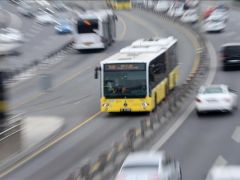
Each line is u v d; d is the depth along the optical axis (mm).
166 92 69000
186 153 44688
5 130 48750
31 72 98250
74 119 62594
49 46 123438
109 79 61250
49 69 99688
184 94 68125
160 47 69938
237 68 86562
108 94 61312
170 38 77000
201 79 79875
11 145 48844
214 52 103750
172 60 73812
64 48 115750
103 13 117000
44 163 45688
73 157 46625
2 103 49219
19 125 50938
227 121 55562
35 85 87188
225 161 41531
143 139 48500
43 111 68438
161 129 54000
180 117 59000
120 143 45719
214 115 58719
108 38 116875
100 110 66250
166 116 57906
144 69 60406
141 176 30000
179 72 85312
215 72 85000
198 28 126750
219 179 25547
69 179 33562
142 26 153125
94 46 112062
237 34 125500
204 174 38250
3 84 49625
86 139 52812
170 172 31969
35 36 139625
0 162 46781
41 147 51312
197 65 87812
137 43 71062
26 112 68438
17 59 106250
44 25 158750
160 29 144125
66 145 51219
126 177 30031
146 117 60562
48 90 81312
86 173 35594
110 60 61719
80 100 73312
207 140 48625
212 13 138250
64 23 147750
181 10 164125
